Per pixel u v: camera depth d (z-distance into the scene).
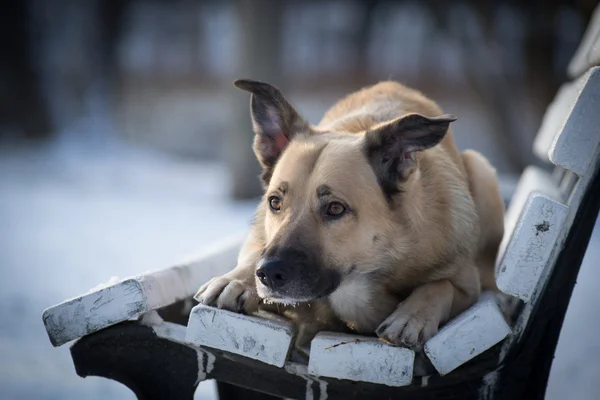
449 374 3.98
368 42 32.56
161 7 36.84
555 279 3.96
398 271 4.90
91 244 12.55
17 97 30.47
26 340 7.80
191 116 29.89
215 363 4.19
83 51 32.81
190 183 20.48
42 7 32.56
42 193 18.56
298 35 34.22
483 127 25.89
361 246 4.77
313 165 4.83
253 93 5.26
